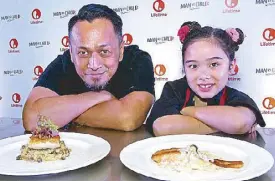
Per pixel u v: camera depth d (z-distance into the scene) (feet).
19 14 5.51
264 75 4.72
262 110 4.76
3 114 5.77
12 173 2.99
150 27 5.00
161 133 4.90
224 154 3.45
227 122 4.74
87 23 5.16
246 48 4.72
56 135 3.55
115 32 5.10
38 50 5.47
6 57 5.64
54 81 5.38
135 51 5.07
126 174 3.15
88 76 5.20
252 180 2.94
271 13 4.62
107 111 5.11
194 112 4.84
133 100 5.04
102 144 3.76
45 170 3.07
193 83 4.88
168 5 4.91
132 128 5.01
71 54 5.29
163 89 5.01
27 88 5.58
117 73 5.11
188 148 3.28
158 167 3.10
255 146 3.56
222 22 4.75
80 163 3.19
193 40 4.83
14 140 4.03
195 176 2.88
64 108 5.27
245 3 4.66
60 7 5.30
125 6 5.05
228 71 4.77
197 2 4.79
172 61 4.96
